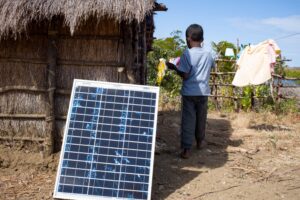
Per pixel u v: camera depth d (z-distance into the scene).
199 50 5.66
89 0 4.45
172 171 5.27
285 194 4.62
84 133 4.39
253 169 5.50
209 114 10.45
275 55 8.05
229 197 4.50
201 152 6.22
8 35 4.96
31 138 5.29
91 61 5.11
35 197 4.34
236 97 11.03
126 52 5.02
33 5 4.54
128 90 4.63
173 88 12.89
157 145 6.46
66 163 4.23
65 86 5.20
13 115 5.27
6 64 5.22
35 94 5.24
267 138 7.50
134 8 4.35
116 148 4.32
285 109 10.65
